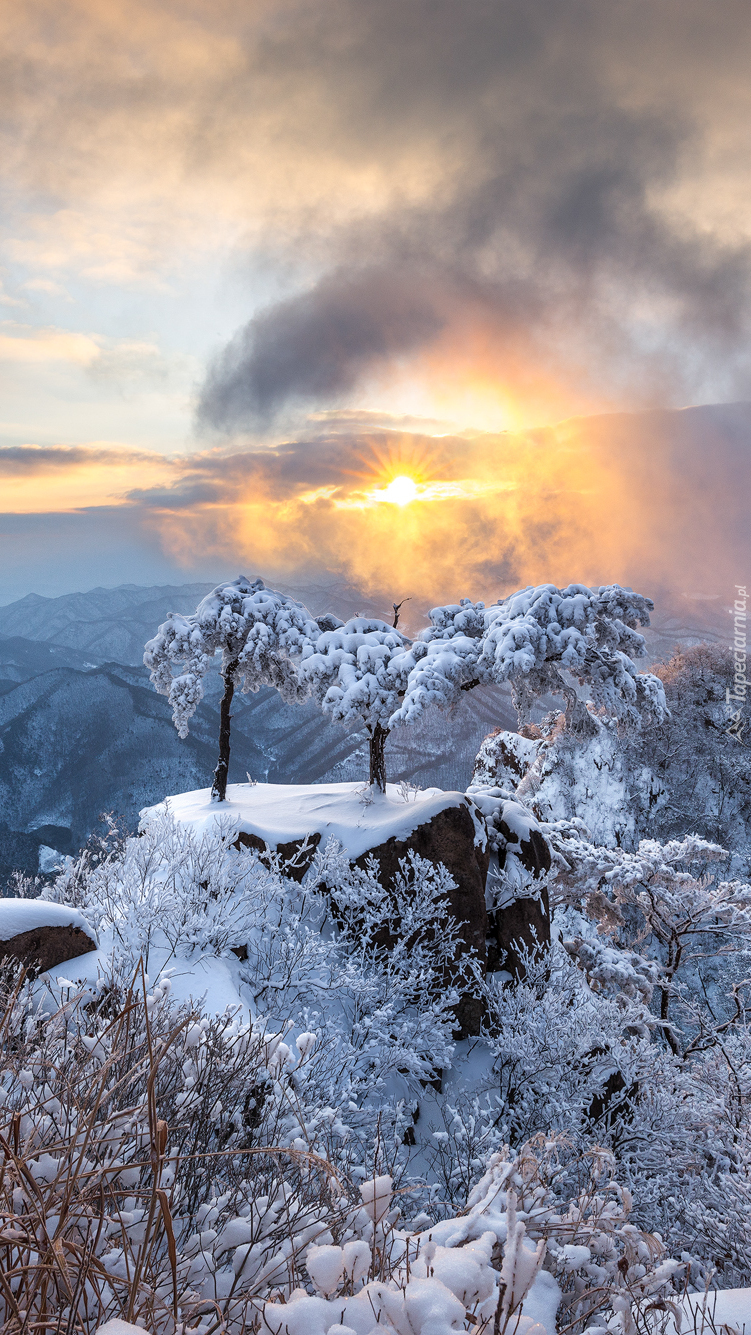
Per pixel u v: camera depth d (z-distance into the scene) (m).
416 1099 10.23
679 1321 1.85
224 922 8.87
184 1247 1.61
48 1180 1.51
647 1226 7.83
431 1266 1.44
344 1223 1.90
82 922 7.45
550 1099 9.80
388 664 14.87
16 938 6.80
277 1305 1.27
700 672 28.06
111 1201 1.68
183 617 17.05
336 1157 3.13
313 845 13.09
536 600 13.34
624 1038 12.30
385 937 12.23
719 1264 6.27
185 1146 2.26
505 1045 10.48
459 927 11.87
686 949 21.80
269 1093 2.81
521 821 14.36
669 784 26.86
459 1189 5.76
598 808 26.36
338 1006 10.27
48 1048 2.29
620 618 13.56
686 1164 9.05
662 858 16.94
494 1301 1.39
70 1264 1.30
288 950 9.13
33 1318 1.20
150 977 6.98
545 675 13.81
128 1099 2.18
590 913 18.50
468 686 14.23
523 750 25.45
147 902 8.44
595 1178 2.21
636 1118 9.69
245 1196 2.09
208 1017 3.07
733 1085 9.97
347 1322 1.24
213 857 9.84
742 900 16.47
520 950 13.18
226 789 17.66
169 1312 1.36
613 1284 1.88
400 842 12.97
